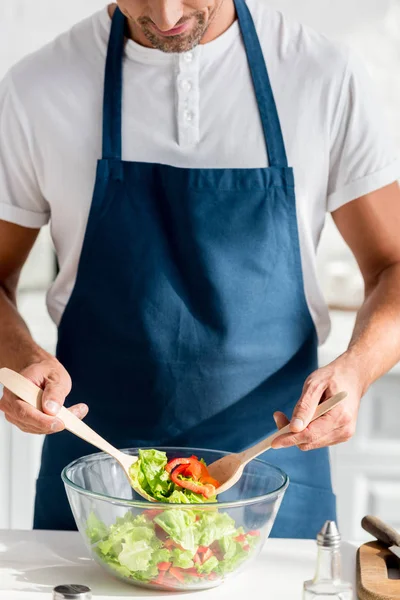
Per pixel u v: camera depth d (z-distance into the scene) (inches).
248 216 69.9
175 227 70.2
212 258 69.6
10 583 53.3
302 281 71.4
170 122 70.7
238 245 70.0
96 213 70.4
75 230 71.8
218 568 51.3
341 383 59.1
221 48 70.7
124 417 70.7
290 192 69.9
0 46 134.0
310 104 69.8
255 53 70.8
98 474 57.5
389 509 116.0
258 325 70.2
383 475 115.7
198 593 52.6
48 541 60.1
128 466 56.6
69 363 72.2
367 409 115.0
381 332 66.1
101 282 70.7
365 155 70.0
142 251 70.1
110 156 70.2
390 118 138.3
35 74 72.0
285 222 70.2
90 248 70.8
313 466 71.3
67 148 70.7
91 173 70.6
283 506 69.7
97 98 71.3
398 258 71.4
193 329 69.7
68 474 54.9
